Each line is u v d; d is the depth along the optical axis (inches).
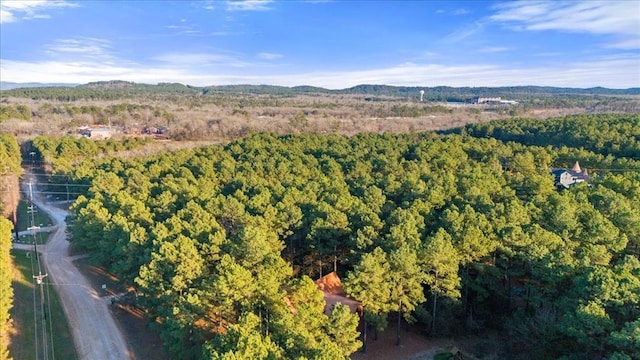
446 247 1760.6
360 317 1925.4
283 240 2413.9
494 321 1940.2
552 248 1784.0
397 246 1882.4
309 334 1301.7
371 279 1669.5
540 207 2349.9
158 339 1911.9
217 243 1891.0
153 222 2345.0
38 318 2081.7
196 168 3757.4
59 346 1875.0
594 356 1350.9
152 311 1819.6
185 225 2073.1
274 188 2861.7
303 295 1546.5
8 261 2452.0
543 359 1557.6
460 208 2335.1
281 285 1657.2
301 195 2630.4
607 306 1360.7
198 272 1736.0
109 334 1968.5
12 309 2132.1
